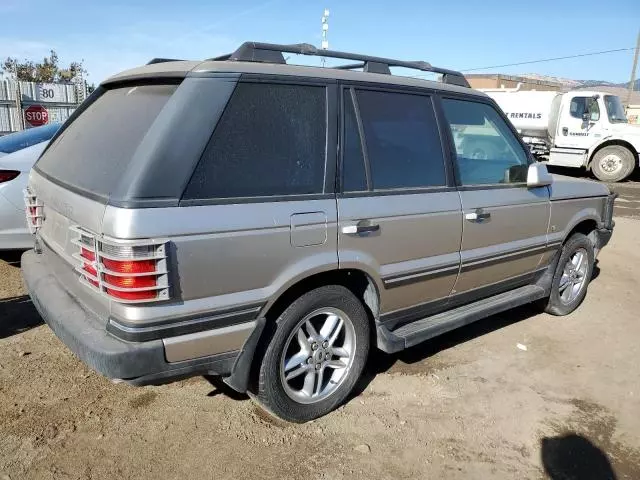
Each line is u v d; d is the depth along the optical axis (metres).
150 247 2.35
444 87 3.76
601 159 16.08
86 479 2.63
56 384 3.45
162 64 2.98
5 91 17.17
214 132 2.59
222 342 2.66
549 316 5.04
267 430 3.07
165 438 2.96
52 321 2.78
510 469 2.85
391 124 3.35
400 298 3.46
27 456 2.77
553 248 4.60
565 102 16.53
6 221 5.05
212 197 2.55
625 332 4.71
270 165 2.76
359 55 3.38
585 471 2.86
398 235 3.27
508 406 3.44
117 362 2.39
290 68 2.94
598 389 3.71
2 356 3.77
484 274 3.99
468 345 4.32
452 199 3.60
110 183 2.52
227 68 2.69
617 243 7.98
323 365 3.17
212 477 2.68
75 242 2.64
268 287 2.75
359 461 2.85
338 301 3.11
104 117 3.08
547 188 4.41
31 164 5.18
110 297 2.42
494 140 4.09
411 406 3.39
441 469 2.82
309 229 2.84
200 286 2.52
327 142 2.99
